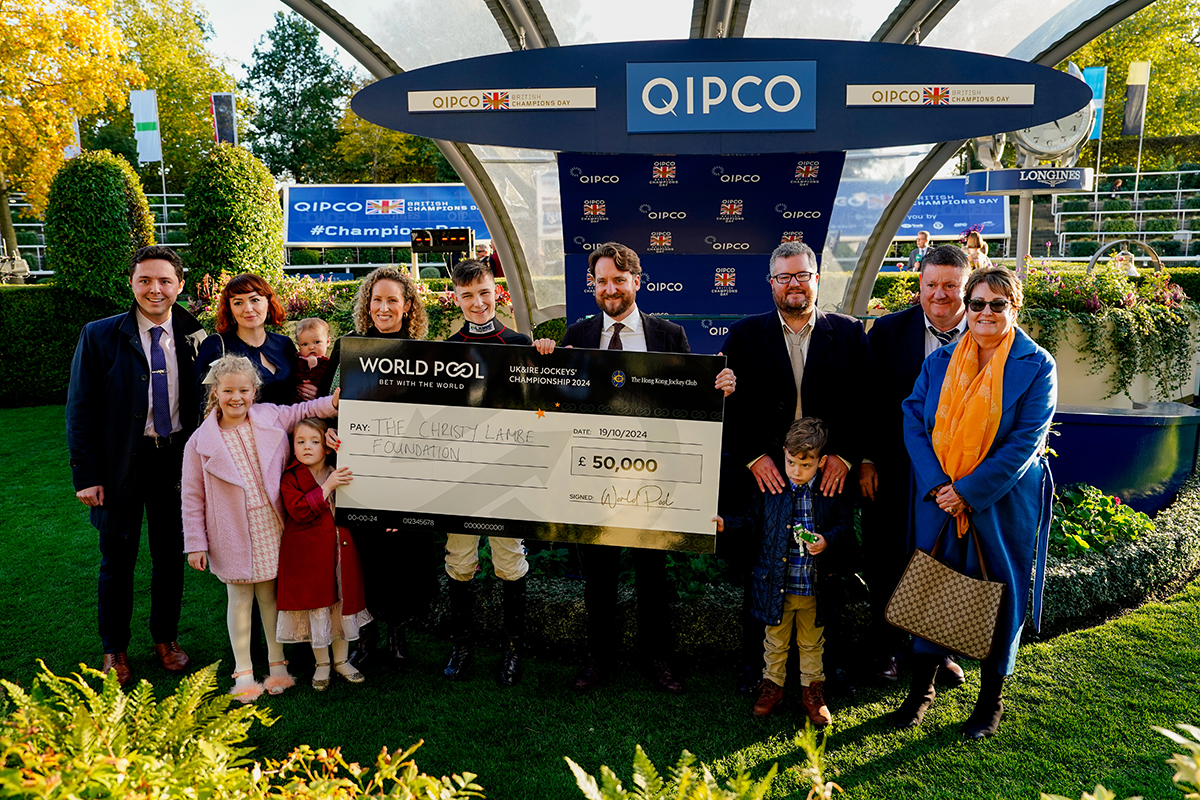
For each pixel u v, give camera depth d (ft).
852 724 10.32
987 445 9.53
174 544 12.00
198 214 39.32
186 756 5.02
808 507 10.18
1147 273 29.60
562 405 10.61
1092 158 122.42
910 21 16.94
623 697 11.08
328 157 168.45
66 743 4.58
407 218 81.87
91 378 11.49
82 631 13.33
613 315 11.12
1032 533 9.86
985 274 9.53
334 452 11.59
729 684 11.46
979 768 9.25
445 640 13.07
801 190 17.98
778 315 11.11
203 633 13.29
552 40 18.38
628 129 15.56
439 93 15.56
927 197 81.71
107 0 73.41
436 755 9.68
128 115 144.46
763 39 15.14
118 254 40.06
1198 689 10.86
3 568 16.26
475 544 11.66
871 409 11.03
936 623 9.55
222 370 10.72
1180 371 27.61
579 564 14.16
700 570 13.24
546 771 9.36
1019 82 15.01
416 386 10.75
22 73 70.44
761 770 9.30
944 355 10.25
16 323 38.75
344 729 10.28
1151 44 122.01
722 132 15.52
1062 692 10.86
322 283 33.86
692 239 18.58
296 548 10.83
